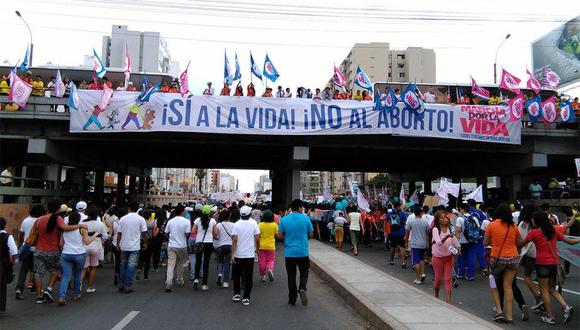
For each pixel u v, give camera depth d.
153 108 19.20
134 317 7.06
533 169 24.17
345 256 13.84
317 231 21.86
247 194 39.22
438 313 6.63
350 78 92.50
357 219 16.66
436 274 8.34
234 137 21.38
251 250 8.26
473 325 6.02
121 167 32.91
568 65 41.88
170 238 9.59
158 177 82.00
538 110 21.36
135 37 89.38
